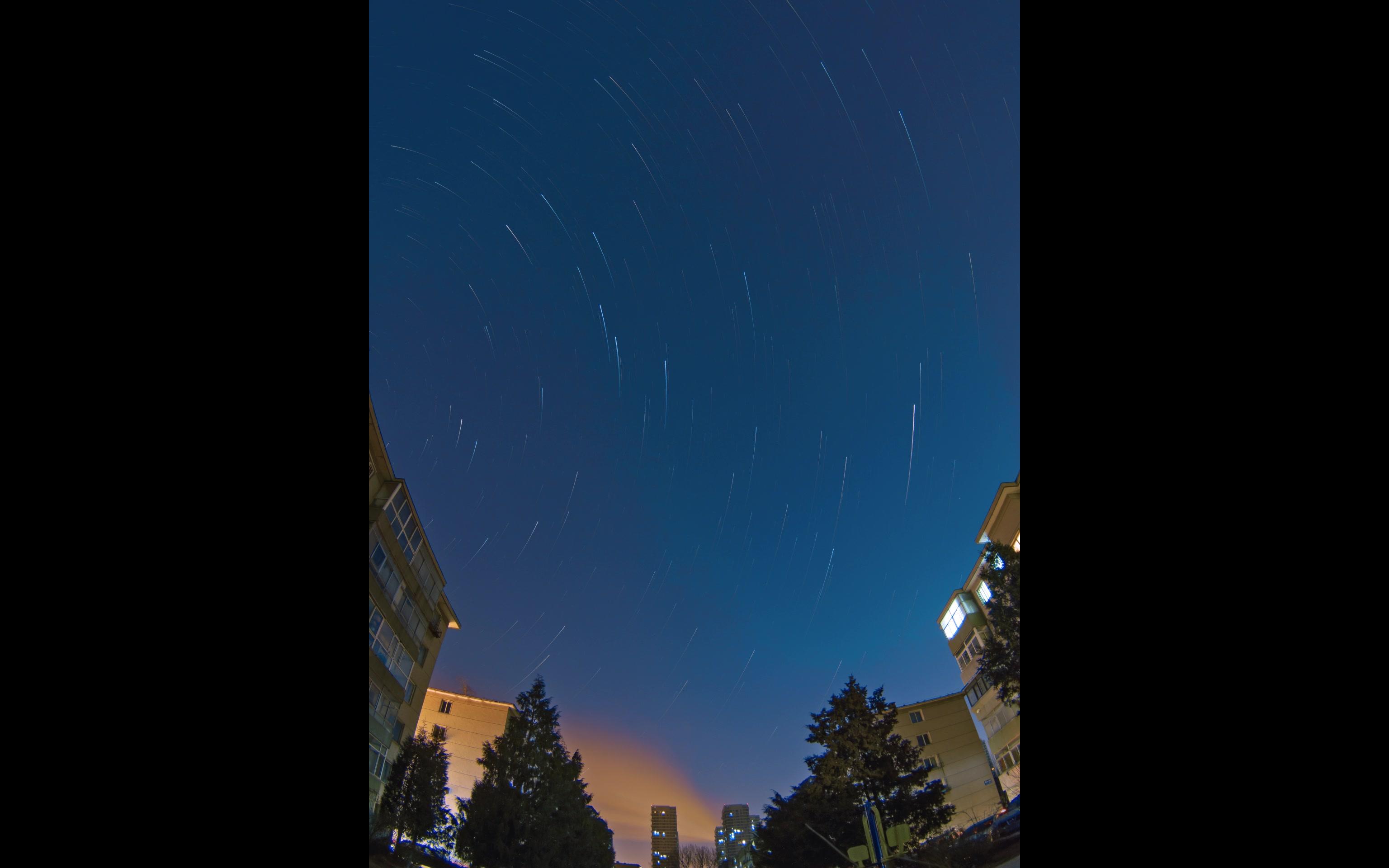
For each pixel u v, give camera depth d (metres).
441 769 29.58
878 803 28.98
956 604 45.16
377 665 31.53
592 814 34.66
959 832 27.69
